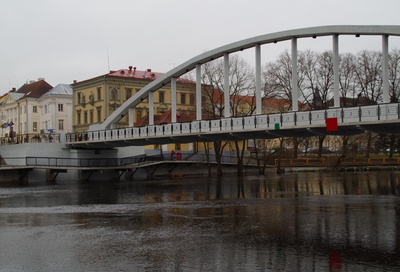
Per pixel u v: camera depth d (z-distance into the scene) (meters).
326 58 60.62
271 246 15.09
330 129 28.81
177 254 14.24
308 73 60.53
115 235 17.45
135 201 29.22
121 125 74.06
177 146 71.81
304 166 64.94
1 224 20.41
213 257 13.82
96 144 51.47
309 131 31.73
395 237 16.23
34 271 12.85
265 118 33.41
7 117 104.19
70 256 14.32
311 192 33.56
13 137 61.25
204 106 60.59
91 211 24.50
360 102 64.25
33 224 20.33
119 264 13.27
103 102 73.25
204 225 19.28
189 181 48.19
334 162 64.75
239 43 37.72
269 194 32.44
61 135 54.09
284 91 59.91
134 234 17.56
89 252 14.76
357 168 63.25
